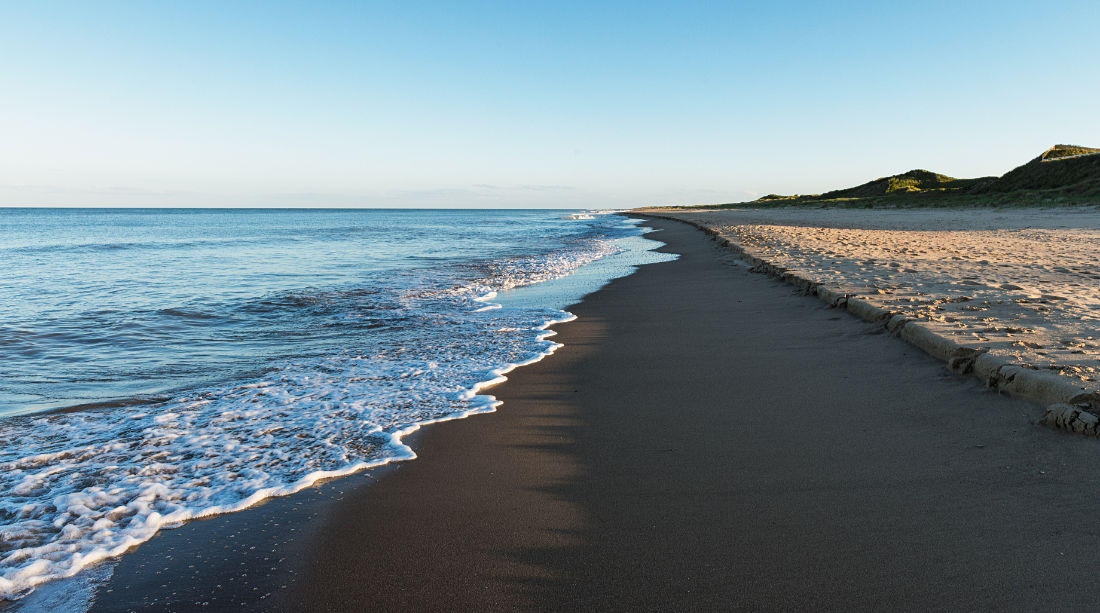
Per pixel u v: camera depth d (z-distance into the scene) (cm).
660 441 376
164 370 591
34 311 916
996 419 359
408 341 711
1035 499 271
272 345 702
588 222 6588
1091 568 221
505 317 859
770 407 427
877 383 459
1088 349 441
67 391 522
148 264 1730
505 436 397
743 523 273
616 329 755
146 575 250
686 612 214
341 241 3056
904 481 302
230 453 376
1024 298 674
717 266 1450
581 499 305
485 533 275
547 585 235
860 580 227
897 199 6294
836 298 752
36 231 4472
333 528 283
